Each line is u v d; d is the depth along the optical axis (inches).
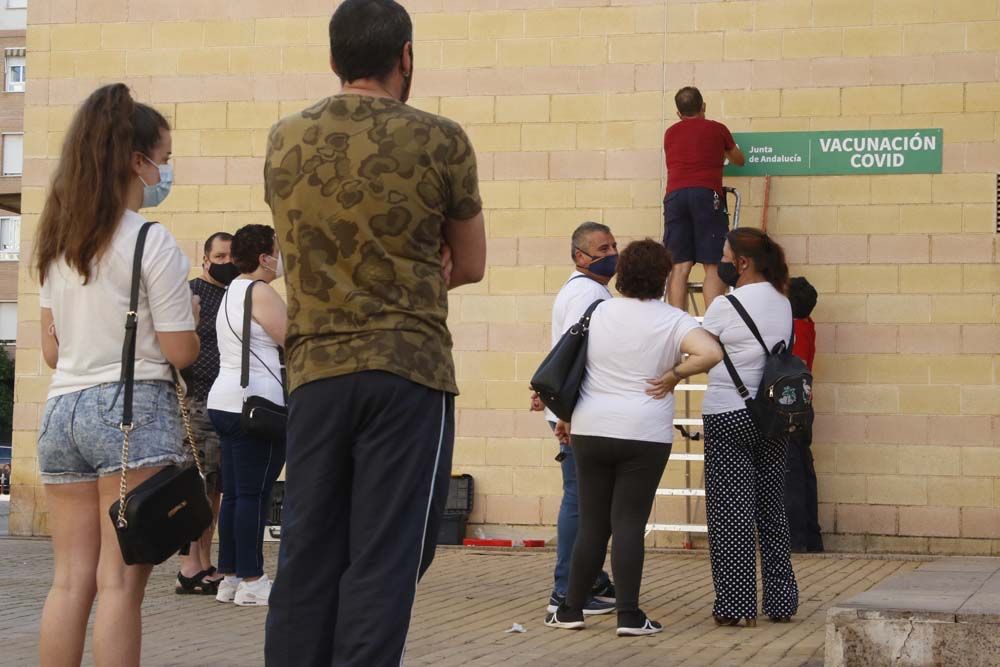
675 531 489.7
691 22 502.9
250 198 537.0
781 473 329.7
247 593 350.9
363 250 168.9
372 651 164.7
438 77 520.7
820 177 489.7
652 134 504.7
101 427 197.3
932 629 247.8
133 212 207.0
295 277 171.8
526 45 515.5
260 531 353.1
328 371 167.9
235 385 345.4
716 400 322.0
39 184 551.8
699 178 470.6
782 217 491.5
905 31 487.2
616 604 309.0
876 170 486.3
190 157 541.3
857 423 480.7
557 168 510.6
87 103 204.5
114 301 199.2
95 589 204.5
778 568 328.8
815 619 333.4
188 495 199.2
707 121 473.4
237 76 540.4
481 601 364.5
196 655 280.8
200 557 374.9
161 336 200.8
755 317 319.6
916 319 480.1
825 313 485.7
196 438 378.6
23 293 547.2
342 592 167.3
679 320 303.4
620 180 506.6
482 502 509.0
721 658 279.4
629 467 304.3
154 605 351.3
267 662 172.1
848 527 479.5
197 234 539.8
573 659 278.1
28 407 543.2
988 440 473.1
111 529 198.5
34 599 363.3
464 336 512.7
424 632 311.3
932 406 476.7
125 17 549.3
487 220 514.0
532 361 508.1
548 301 508.7
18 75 2283.5
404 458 168.7
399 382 168.1
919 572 332.8
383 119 171.5
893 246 483.2
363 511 168.2
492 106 516.7
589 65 510.3
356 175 169.3
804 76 493.7
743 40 498.9
